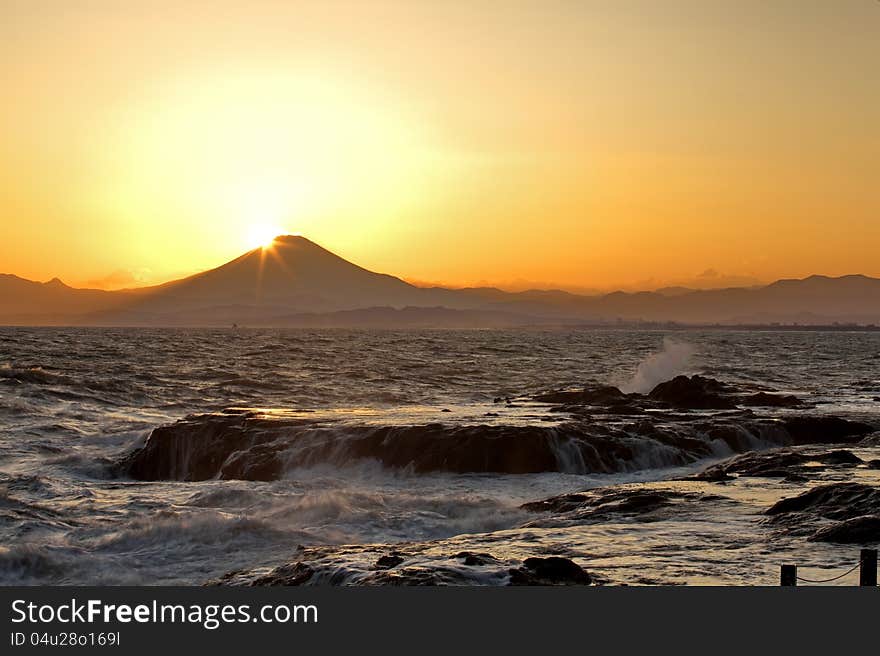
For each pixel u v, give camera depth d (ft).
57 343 521.65
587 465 112.88
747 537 62.28
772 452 107.86
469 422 124.26
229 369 303.27
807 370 343.05
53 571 65.31
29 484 99.04
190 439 122.62
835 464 98.12
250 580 57.67
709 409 162.50
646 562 55.36
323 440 116.16
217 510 83.87
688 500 77.56
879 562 54.19
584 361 401.49
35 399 180.24
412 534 75.10
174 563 67.26
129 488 98.43
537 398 177.78
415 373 295.07
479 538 64.03
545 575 51.88
